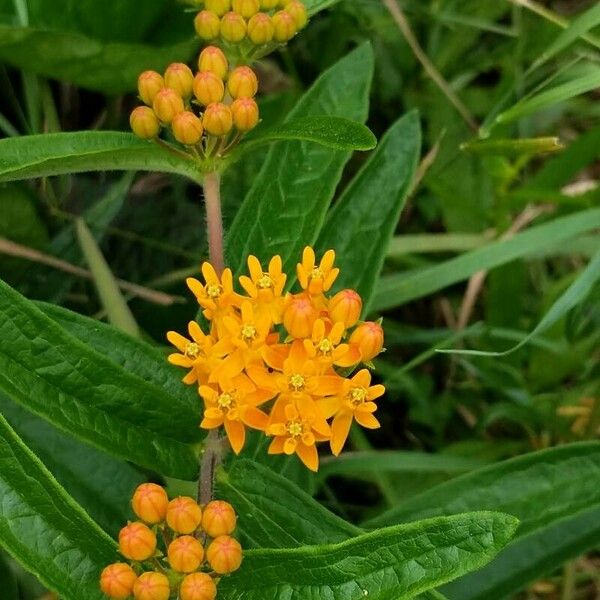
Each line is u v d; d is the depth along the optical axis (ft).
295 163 0.84
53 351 0.68
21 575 0.88
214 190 0.75
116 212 1.02
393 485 1.03
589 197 1.09
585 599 1.04
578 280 0.85
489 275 1.09
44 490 0.64
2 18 1.00
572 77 1.08
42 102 1.03
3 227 0.97
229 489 0.74
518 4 1.06
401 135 0.91
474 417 1.11
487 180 1.18
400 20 1.09
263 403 0.71
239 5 0.78
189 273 1.05
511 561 0.86
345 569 0.62
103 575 0.63
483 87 1.25
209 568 0.66
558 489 0.81
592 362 1.09
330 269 0.69
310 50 1.20
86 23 1.03
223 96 0.74
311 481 0.93
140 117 0.71
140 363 0.75
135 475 0.84
